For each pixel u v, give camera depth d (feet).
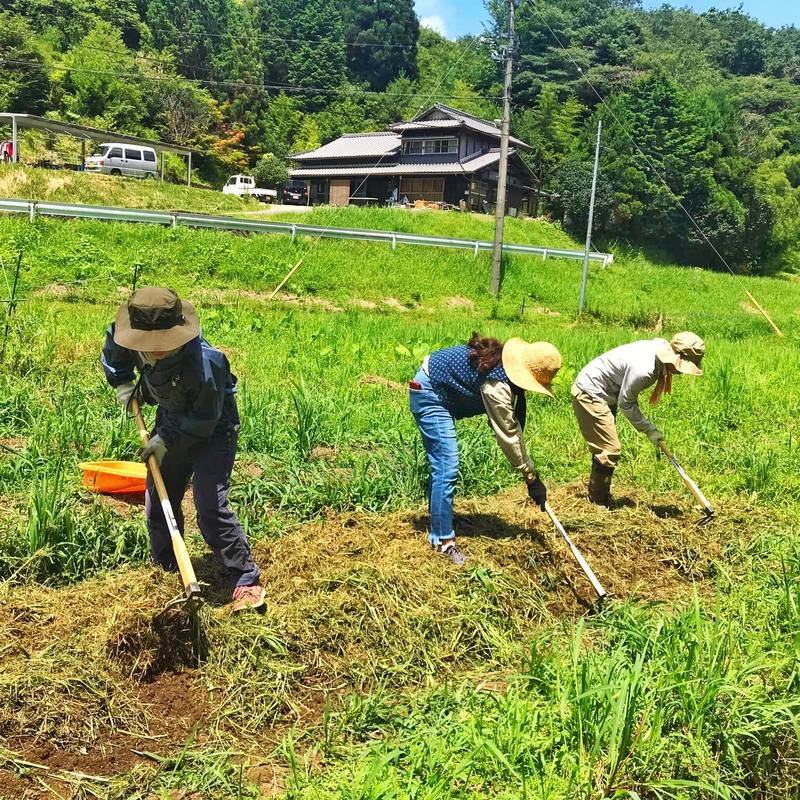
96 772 10.27
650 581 17.31
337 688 12.42
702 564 17.92
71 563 14.62
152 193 102.83
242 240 81.20
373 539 16.51
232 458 13.67
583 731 10.73
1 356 27.99
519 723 10.68
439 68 281.54
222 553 13.48
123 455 20.02
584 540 17.89
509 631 14.28
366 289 80.64
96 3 233.55
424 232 111.04
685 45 313.12
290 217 107.24
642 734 10.66
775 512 20.80
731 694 11.62
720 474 24.06
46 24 217.15
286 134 221.46
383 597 13.97
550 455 24.58
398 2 271.28
